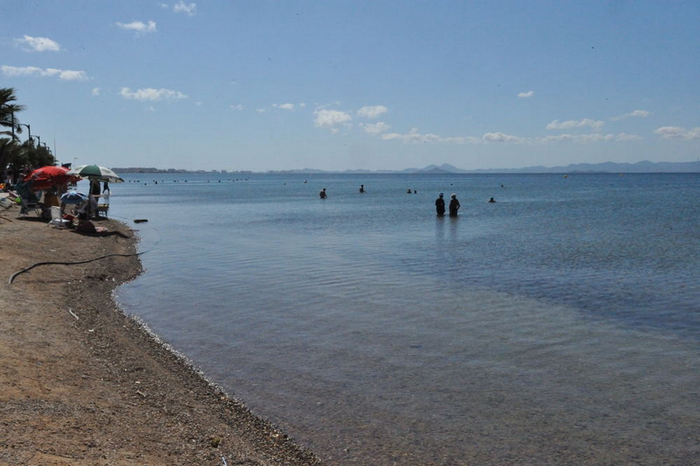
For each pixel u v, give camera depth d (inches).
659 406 302.8
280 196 3282.5
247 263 767.7
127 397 283.6
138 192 4013.3
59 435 216.7
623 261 788.0
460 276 672.4
